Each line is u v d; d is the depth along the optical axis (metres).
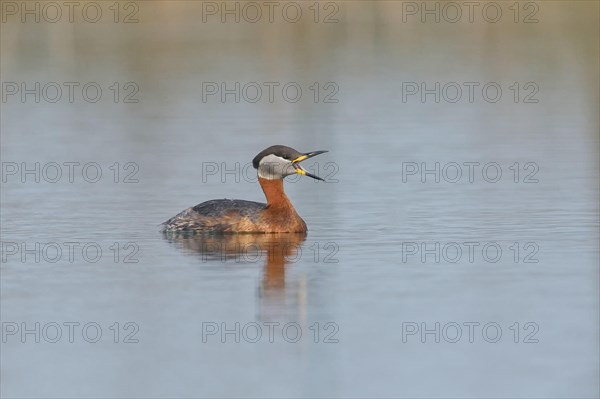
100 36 46.88
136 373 13.97
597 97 36.41
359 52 45.44
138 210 23.12
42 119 34.66
